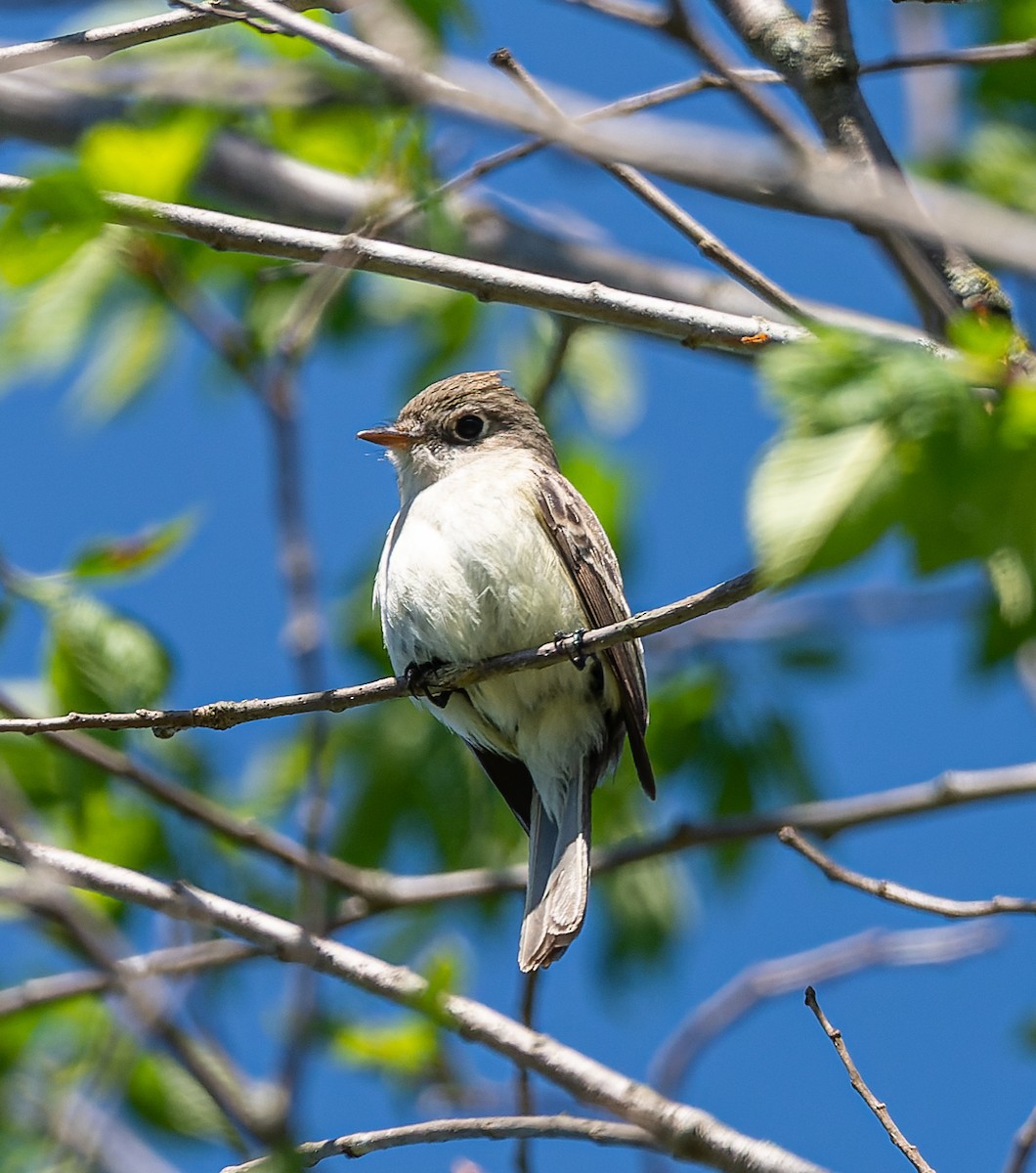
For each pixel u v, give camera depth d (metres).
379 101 7.50
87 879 8.85
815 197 5.81
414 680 11.50
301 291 12.33
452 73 6.23
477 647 11.70
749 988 10.11
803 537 5.36
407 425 13.06
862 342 5.81
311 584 7.63
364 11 7.65
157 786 11.83
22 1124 10.11
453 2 9.05
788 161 5.85
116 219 8.41
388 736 14.00
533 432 13.21
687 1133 7.56
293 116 9.74
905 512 5.42
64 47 9.00
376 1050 10.10
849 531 5.35
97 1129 8.45
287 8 9.01
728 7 9.10
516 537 11.77
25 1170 9.80
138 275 10.70
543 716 11.80
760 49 8.92
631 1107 7.71
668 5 7.99
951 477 5.40
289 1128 6.64
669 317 9.45
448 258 9.52
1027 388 5.59
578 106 6.84
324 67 8.53
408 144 9.80
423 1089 10.15
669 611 9.69
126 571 11.23
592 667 11.78
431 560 11.77
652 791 11.71
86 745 11.71
